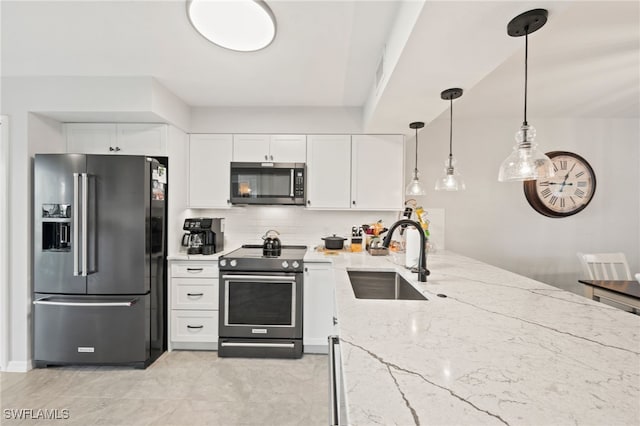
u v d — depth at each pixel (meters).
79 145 2.65
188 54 1.98
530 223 3.31
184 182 2.94
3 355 2.33
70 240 2.31
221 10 1.49
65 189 2.30
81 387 2.12
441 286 1.55
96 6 1.51
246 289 2.63
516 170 1.31
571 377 0.70
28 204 2.36
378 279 2.12
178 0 1.47
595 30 1.64
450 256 2.62
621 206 3.30
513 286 1.56
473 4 1.02
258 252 2.94
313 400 1.99
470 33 1.20
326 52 1.91
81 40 1.83
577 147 3.29
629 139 3.28
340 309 1.19
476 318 1.10
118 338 2.36
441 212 3.29
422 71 1.54
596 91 2.52
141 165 2.36
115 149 2.65
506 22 1.12
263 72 2.22
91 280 2.34
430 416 0.56
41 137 2.46
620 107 2.93
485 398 0.62
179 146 2.84
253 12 1.49
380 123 2.56
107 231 2.34
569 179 3.24
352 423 0.53
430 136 3.31
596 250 3.30
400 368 0.73
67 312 2.33
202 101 2.84
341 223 3.27
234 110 2.98
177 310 2.69
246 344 2.59
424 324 1.03
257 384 2.17
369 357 0.79
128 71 2.23
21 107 2.35
